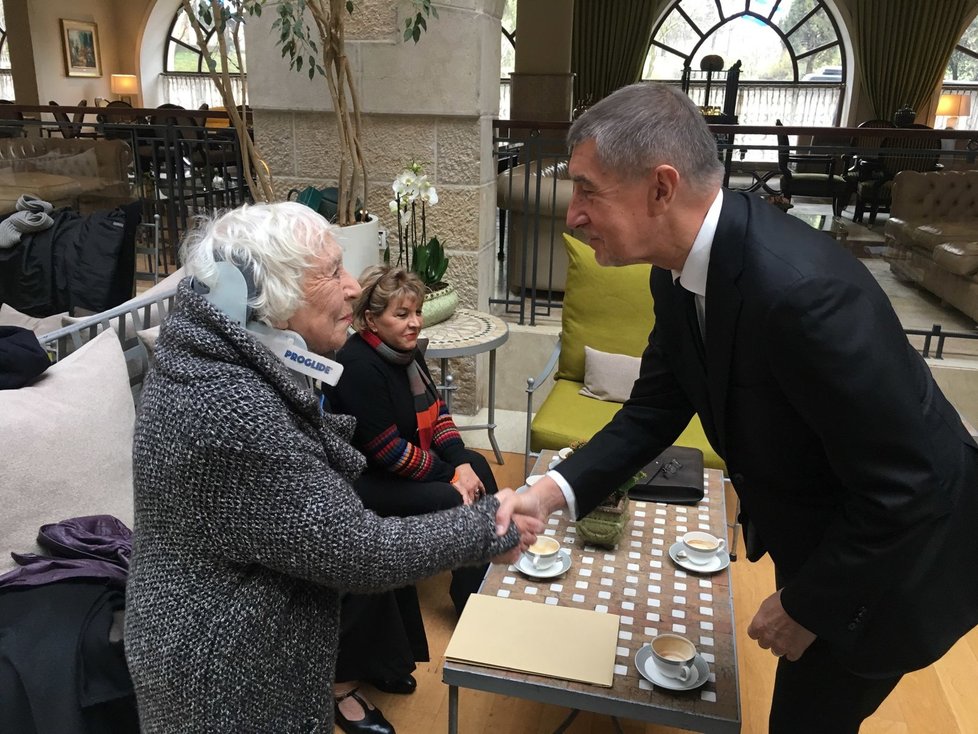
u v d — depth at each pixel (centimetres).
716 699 142
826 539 119
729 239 116
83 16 1269
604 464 159
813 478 128
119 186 489
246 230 107
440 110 341
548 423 279
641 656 153
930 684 217
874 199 462
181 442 98
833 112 1184
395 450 220
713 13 1169
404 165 356
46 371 191
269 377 103
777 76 1190
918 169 399
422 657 219
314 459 103
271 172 367
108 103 1145
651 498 219
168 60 1367
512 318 410
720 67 827
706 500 220
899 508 109
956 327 381
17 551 168
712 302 119
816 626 119
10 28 1198
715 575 183
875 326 111
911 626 119
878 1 1102
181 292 104
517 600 171
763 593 259
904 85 1132
